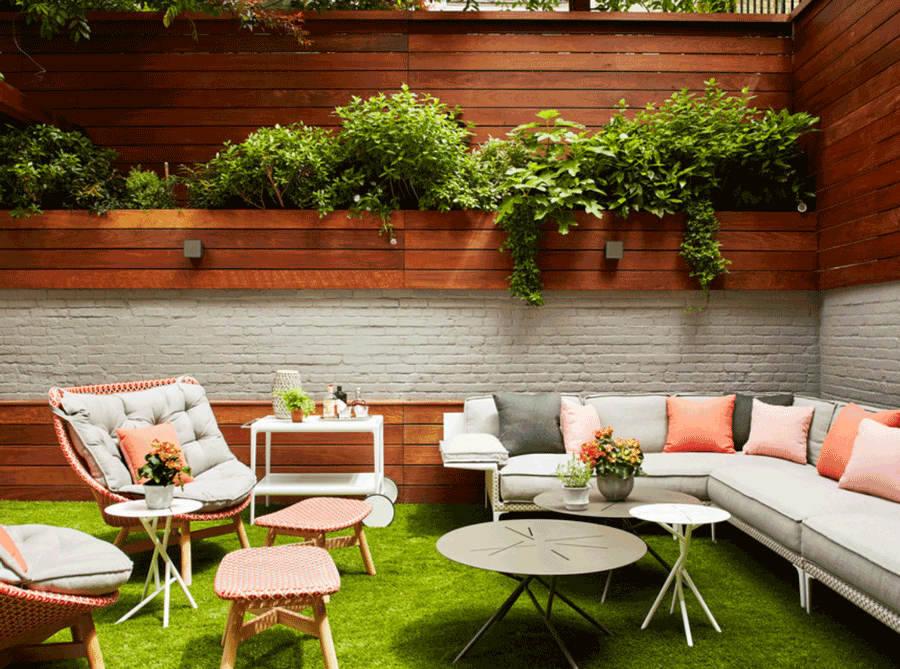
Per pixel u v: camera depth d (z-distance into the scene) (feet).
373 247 16.51
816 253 16.60
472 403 15.74
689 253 16.34
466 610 9.79
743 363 16.99
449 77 17.92
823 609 9.80
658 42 17.97
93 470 10.96
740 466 12.91
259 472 16.56
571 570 7.81
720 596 10.35
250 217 16.43
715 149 16.08
